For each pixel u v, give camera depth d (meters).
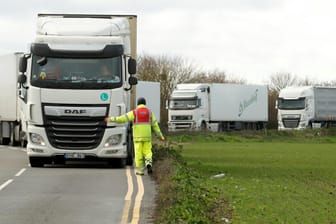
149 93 71.81
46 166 29.19
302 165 34.53
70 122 26.98
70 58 27.02
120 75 27.17
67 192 20.38
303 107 79.81
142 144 25.42
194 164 32.91
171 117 75.31
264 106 82.69
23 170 27.06
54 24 27.59
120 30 27.95
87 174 25.66
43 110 26.97
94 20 28.12
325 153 45.59
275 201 19.81
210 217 15.86
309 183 25.55
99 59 27.09
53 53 26.94
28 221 15.50
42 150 27.08
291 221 16.14
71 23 27.75
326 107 82.06
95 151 27.09
